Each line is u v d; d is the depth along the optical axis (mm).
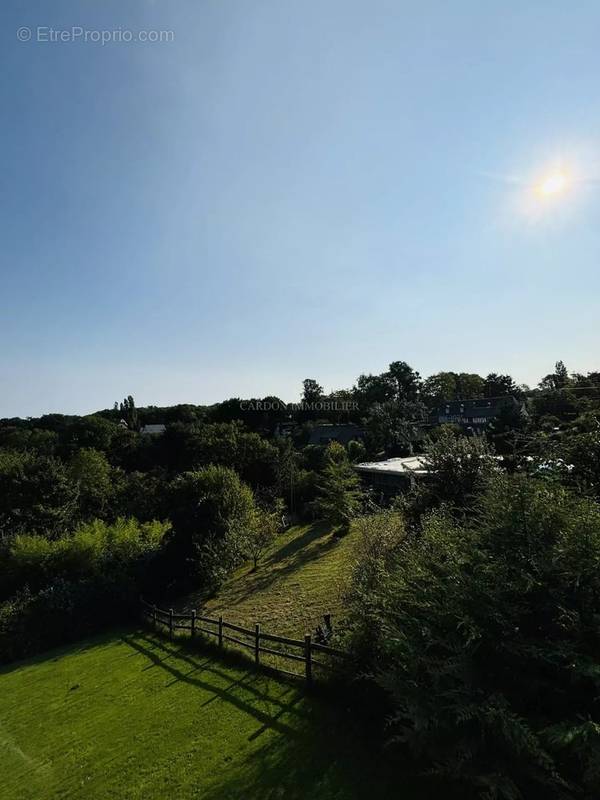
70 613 16750
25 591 17797
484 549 5691
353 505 21422
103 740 8047
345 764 5828
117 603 17656
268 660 9797
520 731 3984
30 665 14133
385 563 8609
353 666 6914
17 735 9219
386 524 12844
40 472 28594
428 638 5266
